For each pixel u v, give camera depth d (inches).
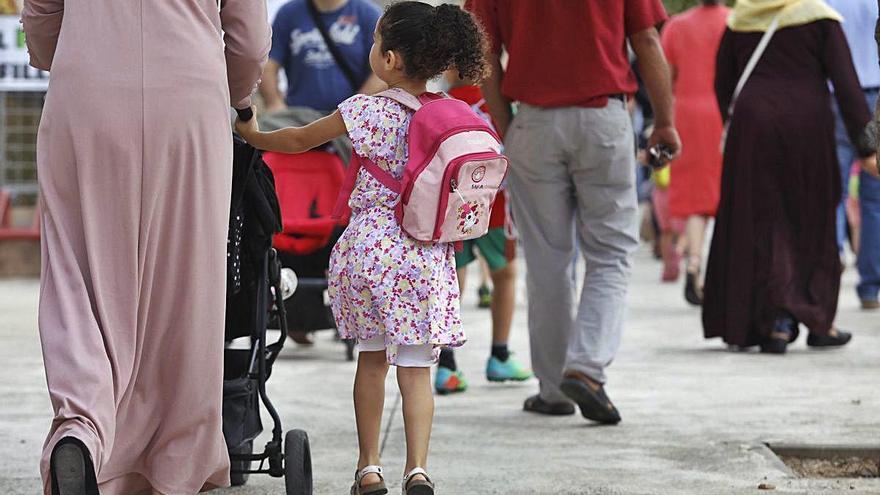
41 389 783.7
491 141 486.9
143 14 431.5
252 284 509.4
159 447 448.5
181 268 439.5
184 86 431.5
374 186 494.3
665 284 1545.3
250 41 460.8
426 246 488.7
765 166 941.2
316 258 920.3
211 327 445.4
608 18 668.1
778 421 692.1
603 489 548.4
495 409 740.7
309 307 928.9
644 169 2005.4
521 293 1418.6
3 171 1598.2
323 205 912.3
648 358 933.2
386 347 493.4
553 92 671.8
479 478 567.2
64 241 428.5
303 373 869.8
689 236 1264.8
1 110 1587.1
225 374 505.0
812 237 950.4
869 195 1213.7
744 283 943.7
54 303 424.2
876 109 527.2
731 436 653.9
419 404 492.1
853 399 757.3
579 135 670.5
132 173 427.5
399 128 491.2
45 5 443.2
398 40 494.0
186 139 432.8
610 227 683.4
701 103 1247.5
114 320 429.4
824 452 625.0
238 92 478.3
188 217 438.0
